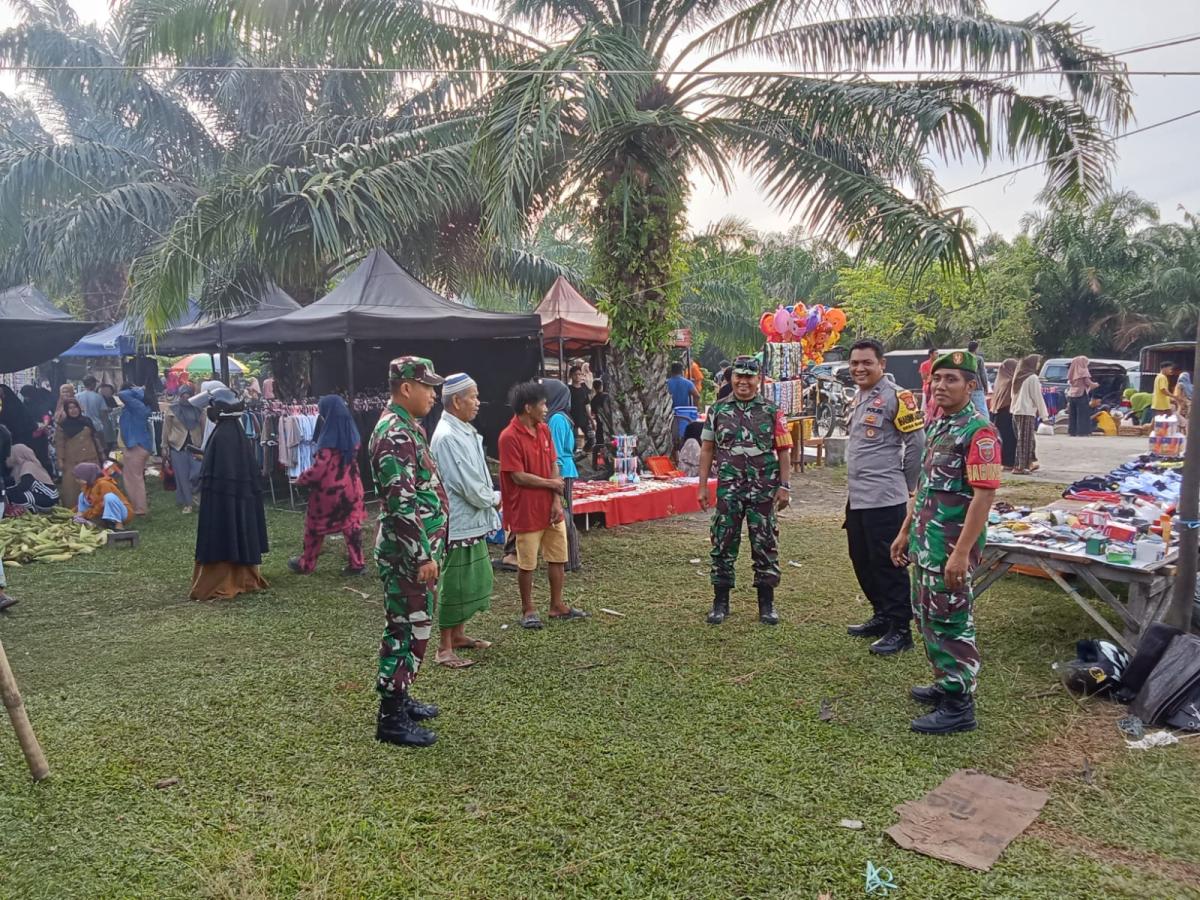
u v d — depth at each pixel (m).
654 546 7.73
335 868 2.76
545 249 25.19
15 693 3.30
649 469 10.37
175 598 6.20
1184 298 29.58
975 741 3.65
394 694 3.62
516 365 13.38
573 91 8.24
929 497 3.76
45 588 6.53
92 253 15.02
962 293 29.48
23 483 9.19
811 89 9.30
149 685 4.40
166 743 3.70
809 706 4.04
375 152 11.38
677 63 9.84
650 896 2.60
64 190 15.02
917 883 2.65
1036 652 4.80
